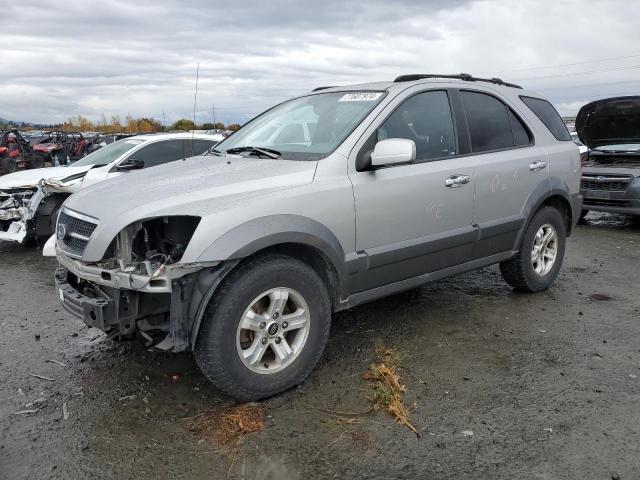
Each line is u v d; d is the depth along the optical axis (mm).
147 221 3156
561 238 5410
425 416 3131
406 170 3932
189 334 3055
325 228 3447
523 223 4883
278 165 3619
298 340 3420
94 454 2826
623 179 8906
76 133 19094
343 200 3541
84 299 3186
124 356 4035
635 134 9641
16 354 4113
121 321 3105
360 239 3674
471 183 4352
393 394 3314
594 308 4957
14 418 3189
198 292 3014
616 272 6277
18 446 2908
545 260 5379
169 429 3047
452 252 4324
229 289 3072
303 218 3342
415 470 2656
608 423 3023
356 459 2752
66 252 3354
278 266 3219
